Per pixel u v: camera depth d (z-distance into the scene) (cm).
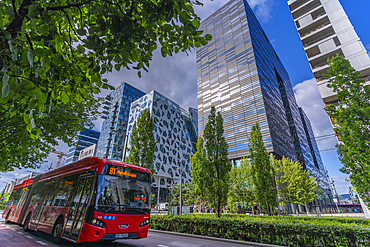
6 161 1001
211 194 1234
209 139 1384
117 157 7225
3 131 626
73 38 301
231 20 5978
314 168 8519
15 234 1015
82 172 791
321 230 793
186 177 7600
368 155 762
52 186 989
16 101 236
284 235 868
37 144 845
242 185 2566
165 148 7106
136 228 715
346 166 838
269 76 5653
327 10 2734
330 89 2308
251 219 1037
